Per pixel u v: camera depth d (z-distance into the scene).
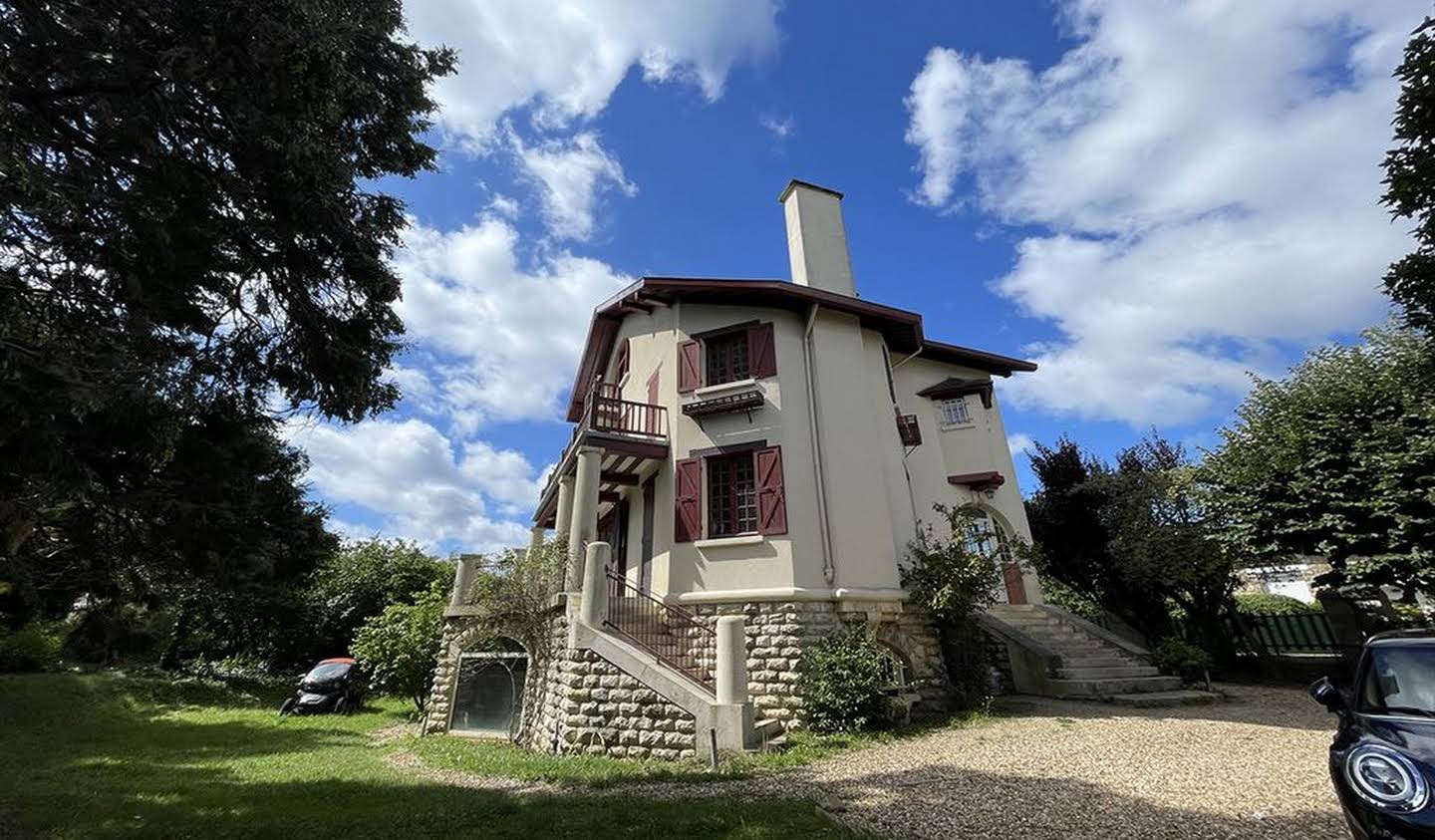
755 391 12.30
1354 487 11.32
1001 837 4.73
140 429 5.16
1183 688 12.05
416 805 6.38
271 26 5.00
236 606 23.09
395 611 17.22
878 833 4.86
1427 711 3.93
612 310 15.27
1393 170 6.02
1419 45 5.60
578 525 11.36
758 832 4.88
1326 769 6.21
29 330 4.96
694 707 8.45
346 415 7.22
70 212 4.51
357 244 6.36
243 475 6.71
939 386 17.61
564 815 5.62
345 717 16.42
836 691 9.52
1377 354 12.09
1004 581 16.27
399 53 6.42
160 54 4.76
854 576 11.35
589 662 9.45
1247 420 13.36
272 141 5.27
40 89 4.68
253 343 6.68
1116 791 5.79
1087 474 18.05
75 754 10.11
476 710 12.15
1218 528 13.50
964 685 11.17
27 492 5.36
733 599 11.04
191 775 8.45
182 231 5.36
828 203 16.30
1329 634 14.11
